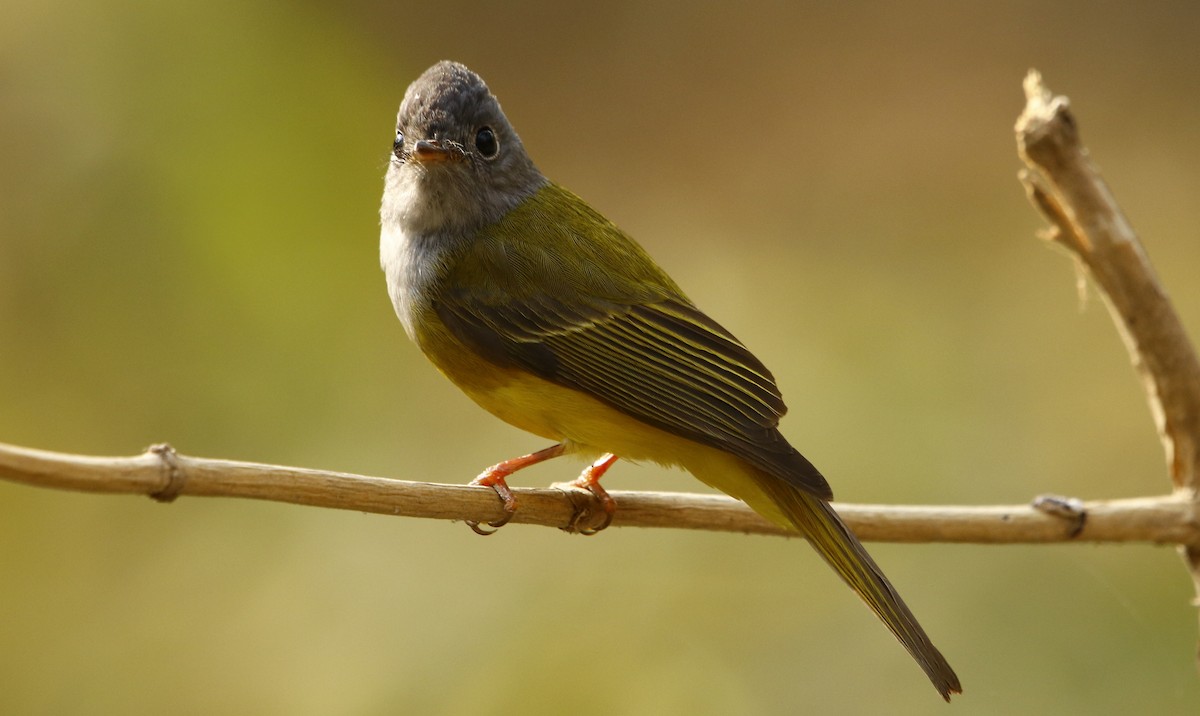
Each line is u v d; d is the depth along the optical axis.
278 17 14.09
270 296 13.09
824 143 18.72
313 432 12.89
